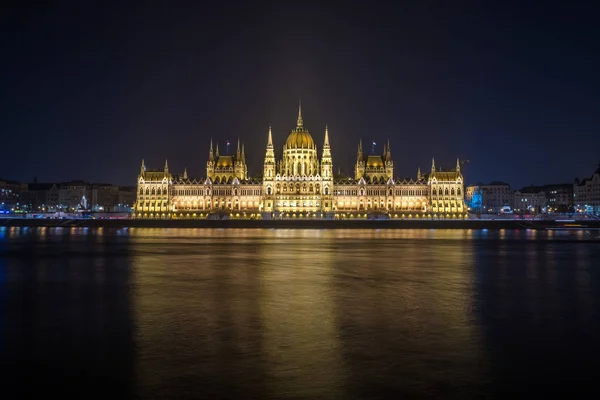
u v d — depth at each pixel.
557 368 38.59
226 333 47.44
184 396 33.84
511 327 49.81
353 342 44.66
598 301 62.59
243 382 35.91
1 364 39.41
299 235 195.75
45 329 49.03
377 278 80.69
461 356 41.12
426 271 89.06
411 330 48.59
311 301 62.03
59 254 118.06
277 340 45.19
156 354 41.50
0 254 118.06
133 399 33.47
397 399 33.41
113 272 87.56
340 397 33.66
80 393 34.31
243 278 80.50
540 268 93.56
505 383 35.84
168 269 91.25
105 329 48.97
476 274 85.56
